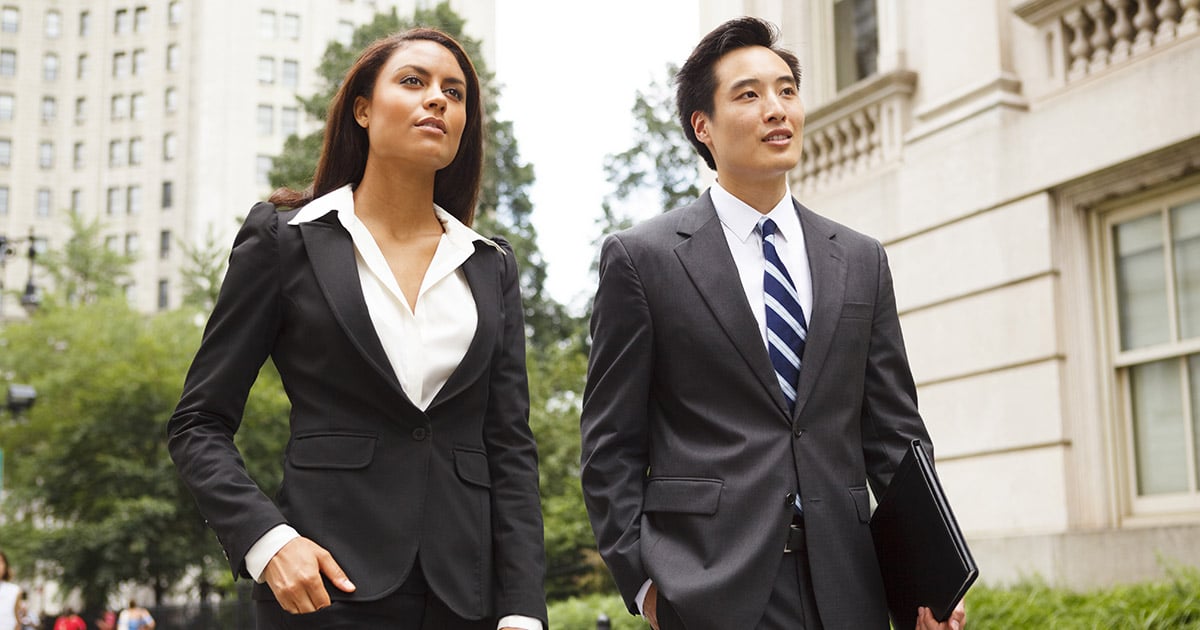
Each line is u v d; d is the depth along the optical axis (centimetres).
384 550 241
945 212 812
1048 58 761
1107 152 703
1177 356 687
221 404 253
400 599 241
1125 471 713
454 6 6153
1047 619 595
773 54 336
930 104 840
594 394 334
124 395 3281
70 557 3316
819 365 316
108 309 3797
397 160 267
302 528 242
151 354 3450
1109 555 677
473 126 289
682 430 323
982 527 773
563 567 2064
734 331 319
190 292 4453
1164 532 649
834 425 316
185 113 7369
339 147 281
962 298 798
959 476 793
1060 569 700
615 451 327
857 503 313
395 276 266
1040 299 741
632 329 329
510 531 259
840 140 932
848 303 326
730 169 333
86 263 5659
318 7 7388
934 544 293
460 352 260
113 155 7562
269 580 227
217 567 3438
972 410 786
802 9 987
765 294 327
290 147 3300
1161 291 701
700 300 324
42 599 4400
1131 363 711
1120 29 712
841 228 344
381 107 267
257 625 247
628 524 317
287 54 7288
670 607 307
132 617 2369
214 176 7075
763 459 308
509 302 280
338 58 3347
